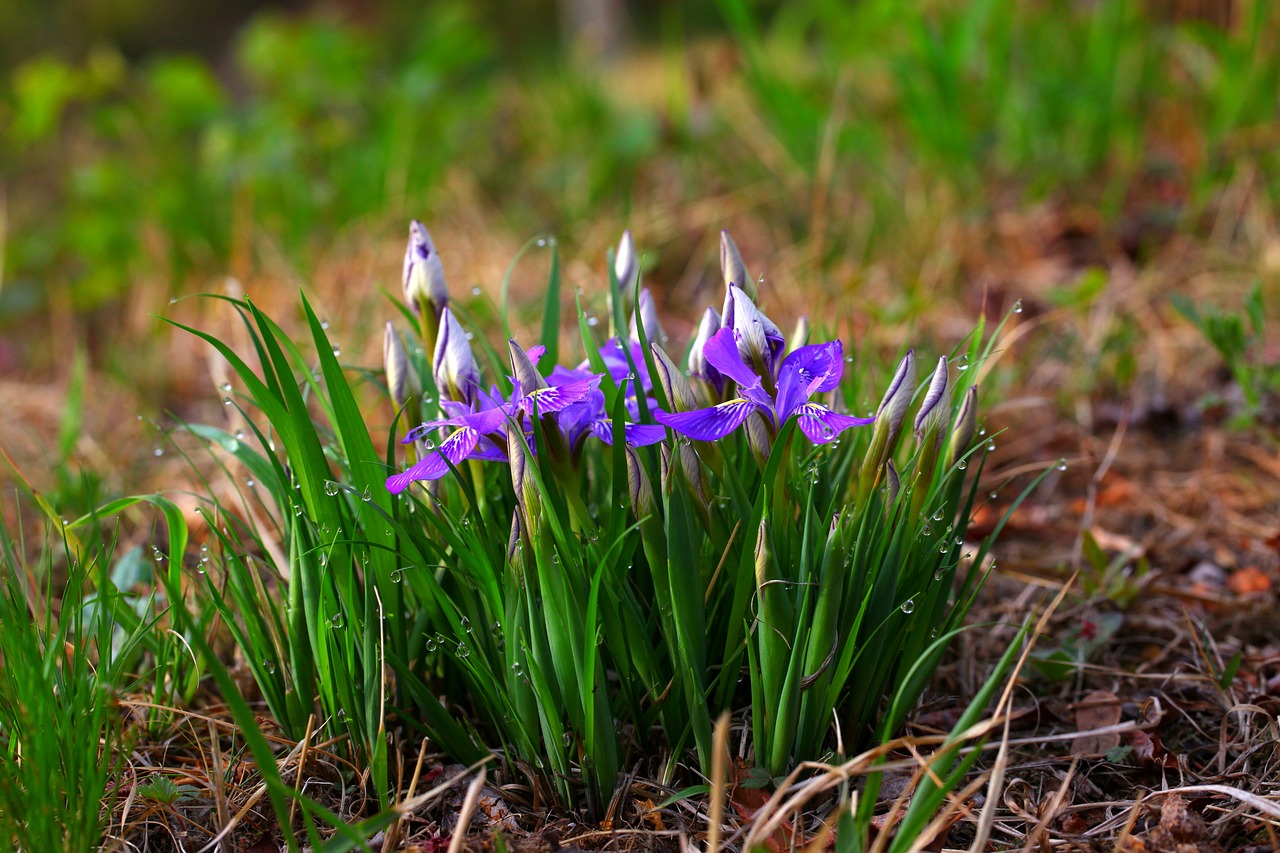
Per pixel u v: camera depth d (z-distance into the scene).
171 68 1.50
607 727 0.69
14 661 0.68
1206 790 0.69
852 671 0.70
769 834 0.67
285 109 1.54
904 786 0.70
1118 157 1.30
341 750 0.72
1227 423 0.87
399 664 0.70
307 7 4.29
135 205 1.47
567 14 2.97
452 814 0.70
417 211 1.39
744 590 0.68
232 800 0.71
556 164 1.54
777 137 1.36
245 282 1.29
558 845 0.69
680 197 1.38
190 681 0.74
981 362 0.71
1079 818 0.70
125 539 0.85
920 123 1.27
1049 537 0.84
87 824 0.68
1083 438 0.89
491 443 0.68
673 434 0.68
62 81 1.46
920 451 0.68
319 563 0.70
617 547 0.68
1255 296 0.86
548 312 0.75
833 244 1.20
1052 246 1.19
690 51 1.74
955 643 0.77
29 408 1.12
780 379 0.68
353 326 1.11
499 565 0.70
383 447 0.87
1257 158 1.19
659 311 1.19
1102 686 0.76
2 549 0.75
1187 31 1.23
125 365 1.17
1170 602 0.79
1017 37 1.46
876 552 0.69
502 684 0.71
